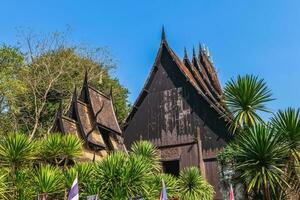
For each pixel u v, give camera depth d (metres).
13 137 12.54
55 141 13.62
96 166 13.75
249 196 12.32
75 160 14.86
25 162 12.70
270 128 12.16
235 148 12.70
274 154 11.38
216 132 23.83
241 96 13.13
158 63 27.33
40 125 31.42
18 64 26.61
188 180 19.66
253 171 11.45
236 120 13.18
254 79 13.38
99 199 12.71
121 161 13.70
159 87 26.92
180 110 25.58
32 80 31.11
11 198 11.80
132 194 12.94
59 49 34.16
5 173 11.78
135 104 27.00
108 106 20.72
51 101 33.00
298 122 11.94
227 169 15.67
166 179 16.83
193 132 24.64
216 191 22.61
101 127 18.58
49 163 14.09
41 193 11.98
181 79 26.20
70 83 32.81
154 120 26.30
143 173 13.58
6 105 26.14
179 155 24.62
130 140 26.53
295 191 11.84
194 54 31.77
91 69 34.91
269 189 11.89
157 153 23.91
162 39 27.55
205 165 23.61
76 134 16.75
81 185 12.94
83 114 17.84
